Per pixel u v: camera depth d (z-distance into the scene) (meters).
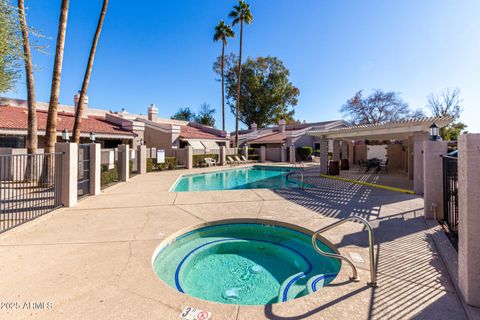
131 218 6.83
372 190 11.57
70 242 4.99
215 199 9.44
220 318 2.75
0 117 17.23
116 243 4.95
